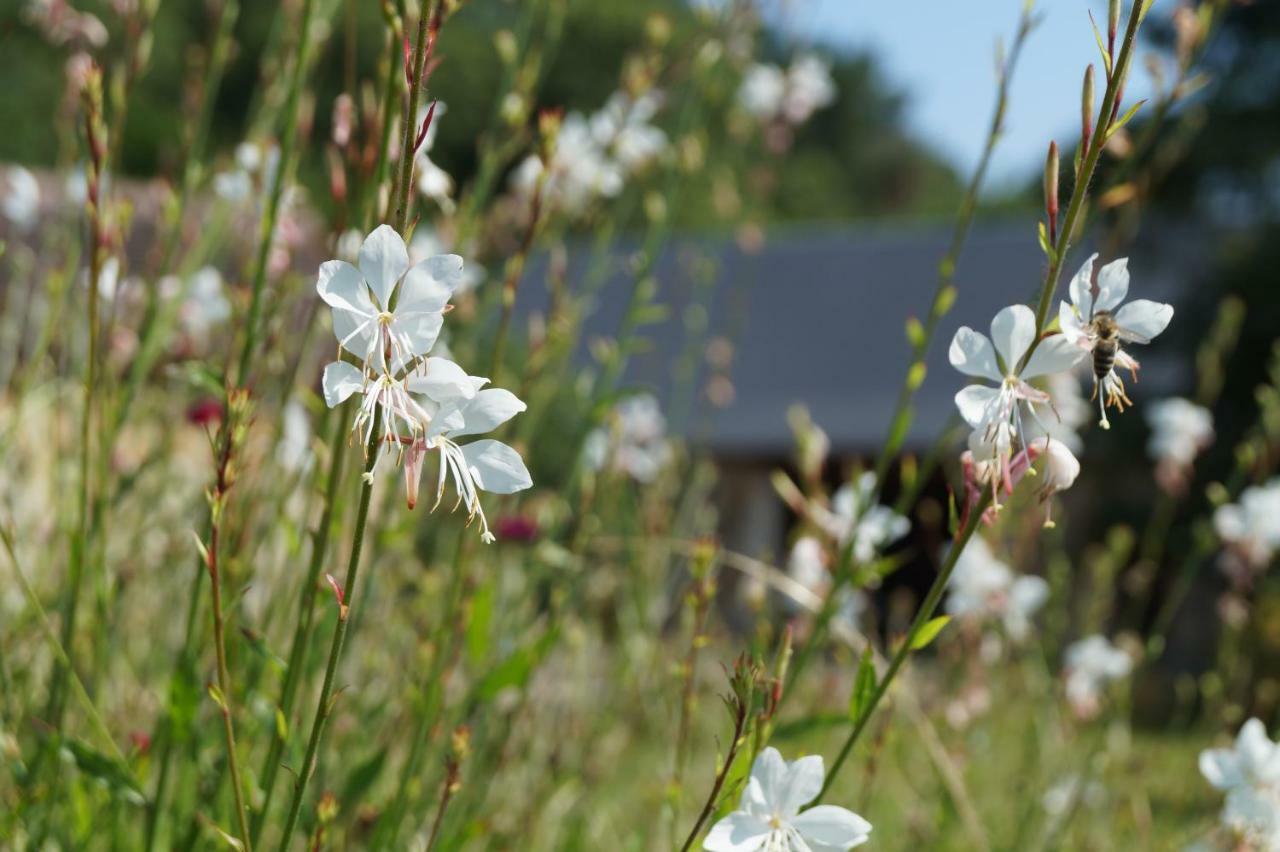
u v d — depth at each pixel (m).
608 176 3.00
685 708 1.87
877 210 45.56
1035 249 18.45
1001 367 1.39
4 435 2.31
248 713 1.96
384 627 2.71
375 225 1.81
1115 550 3.87
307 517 1.96
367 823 2.15
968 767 3.52
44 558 2.45
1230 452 11.13
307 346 2.09
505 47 2.72
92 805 2.11
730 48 3.39
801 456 2.56
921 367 2.19
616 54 22.88
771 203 32.88
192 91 2.52
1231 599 3.77
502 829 2.62
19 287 2.83
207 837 1.91
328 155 1.95
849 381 17.53
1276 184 12.45
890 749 3.24
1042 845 3.38
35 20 2.59
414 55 1.26
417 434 1.23
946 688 3.75
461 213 2.57
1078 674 3.68
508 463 1.26
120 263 2.07
